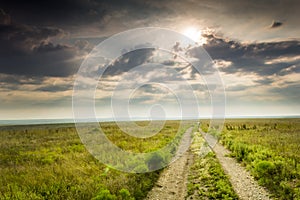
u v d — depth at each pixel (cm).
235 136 3241
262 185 1205
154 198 1083
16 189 1166
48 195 1098
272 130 4050
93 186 1127
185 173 1470
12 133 4456
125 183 1162
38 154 2094
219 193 1083
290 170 1352
